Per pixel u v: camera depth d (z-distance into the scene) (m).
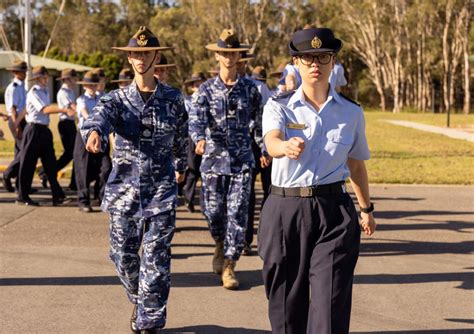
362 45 69.25
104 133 4.52
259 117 6.54
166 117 4.76
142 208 4.75
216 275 6.76
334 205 4.05
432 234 8.76
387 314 5.63
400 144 22.41
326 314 3.88
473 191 12.40
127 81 9.71
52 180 10.59
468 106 61.03
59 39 79.31
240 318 5.52
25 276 6.65
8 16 78.12
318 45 3.99
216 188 6.40
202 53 71.38
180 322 5.41
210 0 68.88
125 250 4.87
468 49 62.41
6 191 11.88
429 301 5.99
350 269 4.01
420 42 65.81
